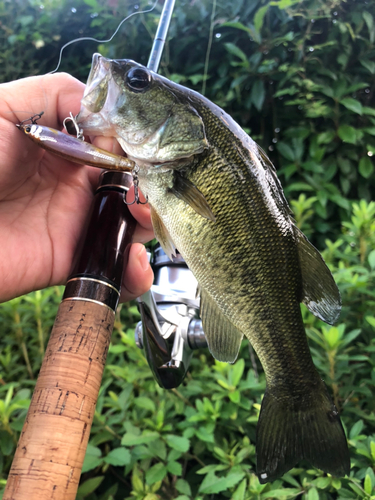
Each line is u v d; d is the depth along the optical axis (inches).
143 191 8.2
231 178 8.0
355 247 18.4
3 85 8.1
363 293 15.4
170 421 12.9
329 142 21.8
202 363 14.9
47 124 8.7
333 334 12.0
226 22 20.9
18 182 8.8
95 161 6.7
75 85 8.7
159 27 9.1
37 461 4.9
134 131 8.0
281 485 10.6
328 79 21.5
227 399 13.7
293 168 21.0
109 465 12.6
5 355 16.3
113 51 23.9
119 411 13.3
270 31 21.7
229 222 8.1
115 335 16.8
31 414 5.3
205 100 8.2
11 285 8.5
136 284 8.2
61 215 9.3
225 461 10.9
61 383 5.5
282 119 22.9
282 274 8.6
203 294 8.6
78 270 6.6
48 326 16.8
